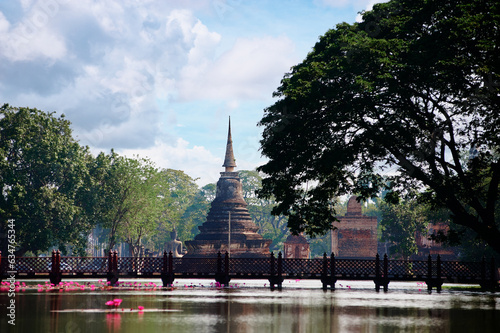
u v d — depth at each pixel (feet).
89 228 238.68
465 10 97.86
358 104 105.50
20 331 48.19
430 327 52.95
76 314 61.41
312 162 115.44
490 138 103.24
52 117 230.48
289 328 51.08
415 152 110.01
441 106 108.27
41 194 211.00
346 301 82.53
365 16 113.91
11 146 216.13
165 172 438.81
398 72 103.60
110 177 245.24
